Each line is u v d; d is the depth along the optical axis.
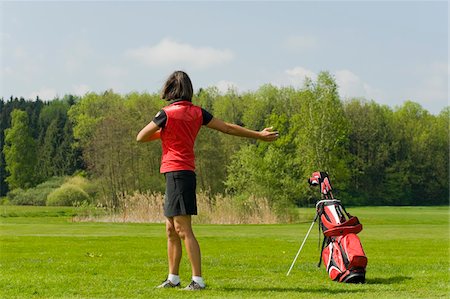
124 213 35.03
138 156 63.50
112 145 62.84
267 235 22.36
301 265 11.38
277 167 53.16
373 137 86.56
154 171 63.56
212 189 63.97
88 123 90.00
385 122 87.31
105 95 93.06
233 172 63.44
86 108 92.94
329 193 9.48
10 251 14.89
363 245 17.03
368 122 86.75
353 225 8.98
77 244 17.33
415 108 88.75
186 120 7.69
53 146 96.19
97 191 66.75
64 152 94.06
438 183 87.00
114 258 12.91
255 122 81.50
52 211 55.69
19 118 96.88
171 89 7.82
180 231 7.76
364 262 8.69
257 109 82.12
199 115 7.80
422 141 87.00
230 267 11.02
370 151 86.50
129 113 65.56
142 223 32.56
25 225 30.41
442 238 20.59
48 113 104.31
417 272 10.26
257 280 8.97
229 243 17.94
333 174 69.75
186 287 7.80
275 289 7.94
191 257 7.77
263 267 11.02
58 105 107.69
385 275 9.82
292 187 52.94
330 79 69.31
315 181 9.59
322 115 68.75
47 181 87.00
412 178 87.06
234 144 71.69
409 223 35.72
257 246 16.78
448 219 41.59
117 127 63.22
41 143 98.44
